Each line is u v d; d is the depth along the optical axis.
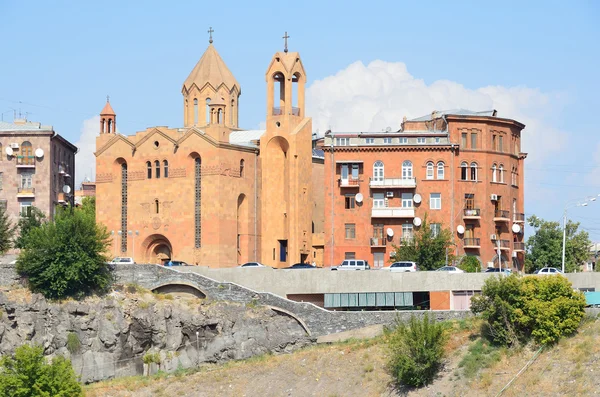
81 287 129.00
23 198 157.25
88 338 127.06
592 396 98.19
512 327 109.44
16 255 142.25
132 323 128.00
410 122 164.62
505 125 157.88
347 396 108.88
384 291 126.81
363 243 152.50
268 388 114.12
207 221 149.38
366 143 154.50
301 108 158.38
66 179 169.88
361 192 153.12
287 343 122.56
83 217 130.50
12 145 157.62
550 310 107.50
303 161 156.12
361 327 120.81
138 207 154.38
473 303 112.62
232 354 124.25
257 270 128.62
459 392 104.56
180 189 151.25
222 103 151.88
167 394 116.50
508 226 157.00
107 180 156.62
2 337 125.69
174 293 129.75
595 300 123.75
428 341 107.75
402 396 106.56
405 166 153.38
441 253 146.25
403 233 152.75
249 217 153.50
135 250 154.12
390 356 109.31
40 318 126.62
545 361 105.56
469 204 153.75
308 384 112.75
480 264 147.62
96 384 121.88
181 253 150.62
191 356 126.25
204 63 167.25
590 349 104.69
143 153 154.50
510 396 101.88
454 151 153.50
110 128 159.00
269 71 157.75
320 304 128.12
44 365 109.00
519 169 162.00
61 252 127.69
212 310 126.06
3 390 106.44
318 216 162.12
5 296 126.75
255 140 160.75
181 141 151.50
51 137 158.75
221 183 149.38
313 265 150.62
